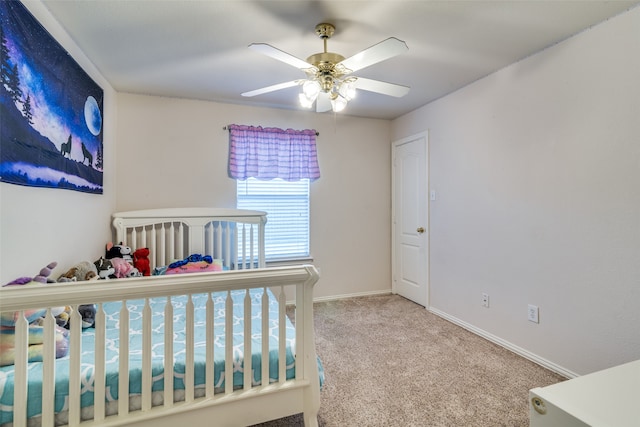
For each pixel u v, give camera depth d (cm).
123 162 296
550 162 214
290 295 353
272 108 345
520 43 210
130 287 117
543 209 219
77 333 113
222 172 327
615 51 178
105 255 260
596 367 189
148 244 298
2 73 128
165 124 308
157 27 189
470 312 282
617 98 177
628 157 173
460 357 233
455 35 200
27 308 106
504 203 248
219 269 273
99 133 244
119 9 171
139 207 301
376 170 394
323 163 368
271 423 167
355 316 318
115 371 122
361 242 388
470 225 281
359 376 207
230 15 178
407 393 189
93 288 113
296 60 172
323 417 167
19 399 106
